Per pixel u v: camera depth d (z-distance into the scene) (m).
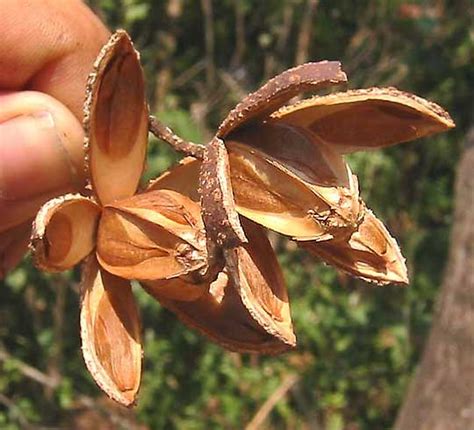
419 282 0.83
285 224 0.18
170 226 0.18
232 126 0.18
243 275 0.18
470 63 0.87
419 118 0.18
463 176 0.66
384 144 0.19
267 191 0.18
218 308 0.20
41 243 0.18
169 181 0.20
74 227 0.19
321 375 0.80
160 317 0.77
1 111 0.22
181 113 0.79
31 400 0.77
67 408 0.77
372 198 0.85
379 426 0.80
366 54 0.87
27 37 0.23
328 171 0.18
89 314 0.19
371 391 0.80
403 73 0.87
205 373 0.78
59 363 0.77
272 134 0.19
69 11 0.24
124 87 0.19
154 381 0.77
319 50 0.87
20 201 0.21
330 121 0.19
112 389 0.18
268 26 0.85
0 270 0.25
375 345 0.80
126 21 0.81
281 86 0.18
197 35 0.85
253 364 0.80
